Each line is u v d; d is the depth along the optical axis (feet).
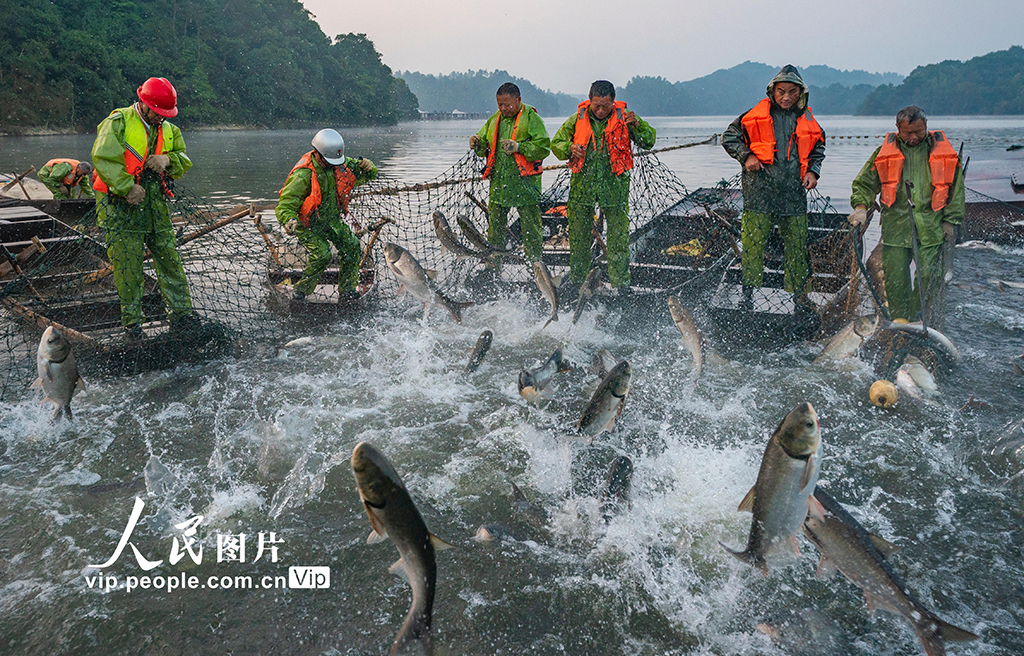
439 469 14.42
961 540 12.14
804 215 21.50
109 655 9.83
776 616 10.49
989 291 27.99
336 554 11.85
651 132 23.11
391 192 31.19
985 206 38.70
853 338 18.22
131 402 17.44
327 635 10.21
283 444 15.33
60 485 13.80
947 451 14.96
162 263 20.56
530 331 22.77
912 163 19.70
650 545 12.09
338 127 427.74
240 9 420.36
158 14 366.63
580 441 14.43
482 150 26.11
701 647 10.01
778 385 18.22
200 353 20.56
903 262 19.99
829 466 14.46
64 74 261.44
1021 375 19.12
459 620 10.41
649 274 25.67
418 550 8.69
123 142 18.38
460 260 28.02
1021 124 366.43
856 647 9.93
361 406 17.30
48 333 14.90
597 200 23.53
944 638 8.80
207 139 215.10
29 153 122.83
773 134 21.02
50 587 11.07
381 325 23.75
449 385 18.57
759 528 9.92
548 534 12.41
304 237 23.20
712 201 29.07
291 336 22.58
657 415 16.89
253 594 10.96
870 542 9.50
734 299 23.63
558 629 10.33
